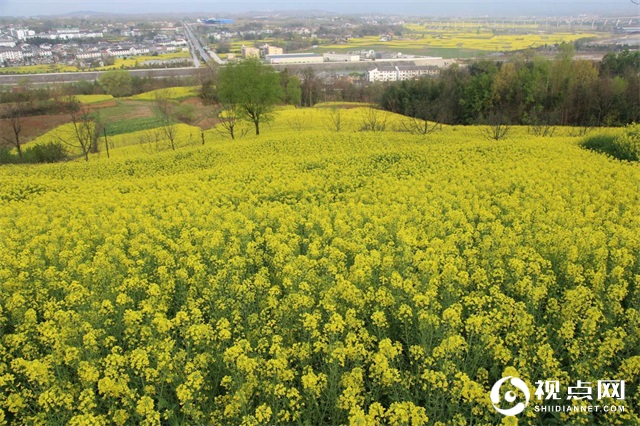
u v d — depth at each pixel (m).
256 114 58.88
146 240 16.22
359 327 9.76
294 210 20.31
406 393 8.27
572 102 75.31
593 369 8.45
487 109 81.12
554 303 10.01
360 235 15.20
